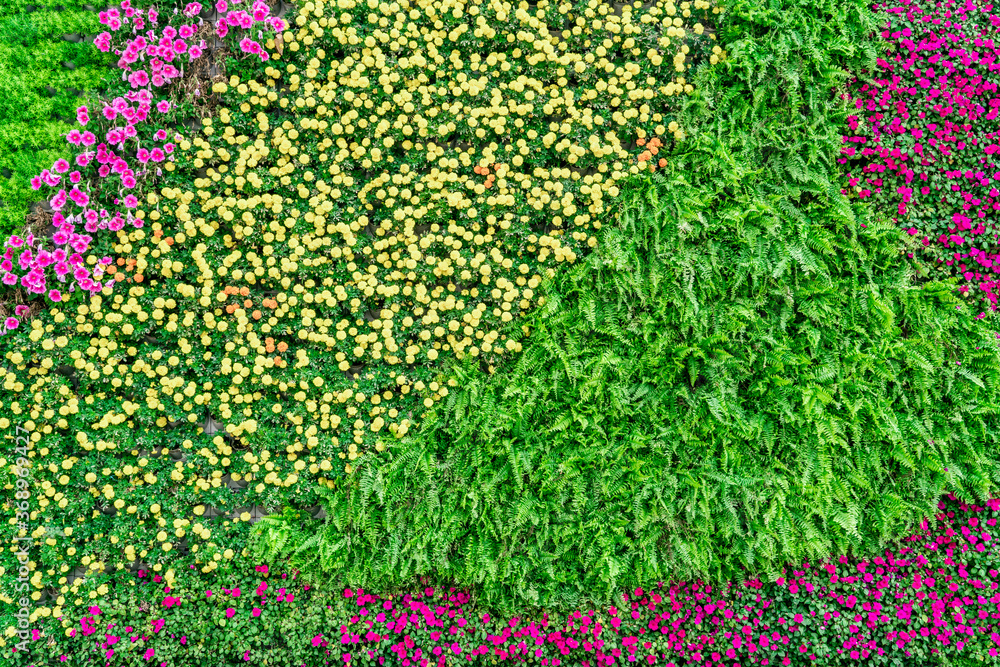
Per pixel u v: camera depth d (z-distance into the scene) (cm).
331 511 381
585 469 377
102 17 391
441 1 400
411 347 394
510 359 406
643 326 380
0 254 393
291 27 409
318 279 411
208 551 375
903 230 406
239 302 403
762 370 373
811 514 365
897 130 412
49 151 410
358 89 397
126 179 380
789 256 360
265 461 384
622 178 394
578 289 388
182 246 394
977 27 424
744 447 372
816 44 395
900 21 423
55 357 373
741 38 403
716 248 375
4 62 404
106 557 374
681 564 376
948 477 366
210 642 368
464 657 370
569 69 412
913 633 367
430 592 386
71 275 381
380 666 371
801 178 385
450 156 412
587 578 375
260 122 390
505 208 400
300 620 374
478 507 374
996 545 383
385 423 399
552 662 373
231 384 395
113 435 374
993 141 416
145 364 375
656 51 395
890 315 364
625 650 376
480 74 411
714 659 373
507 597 383
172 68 390
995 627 366
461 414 381
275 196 380
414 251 390
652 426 381
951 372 375
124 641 359
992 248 409
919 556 386
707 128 399
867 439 373
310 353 398
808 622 375
